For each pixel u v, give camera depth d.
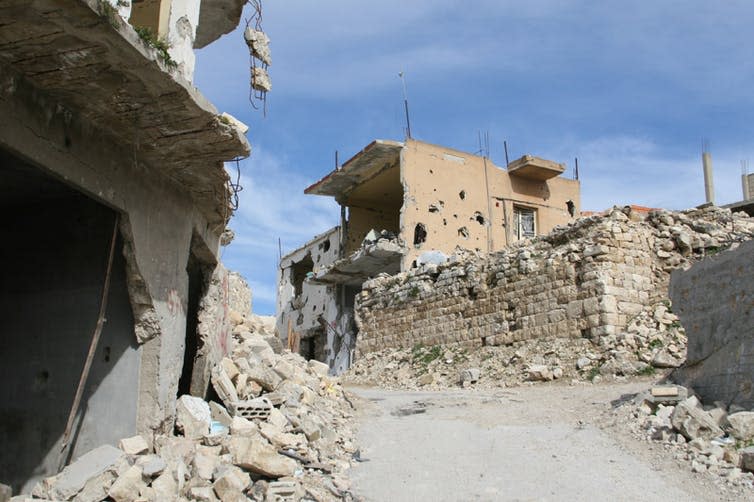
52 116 6.75
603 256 18.08
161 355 8.27
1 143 6.15
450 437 10.84
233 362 10.95
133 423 7.98
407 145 32.38
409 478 8.76
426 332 24.53
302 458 8.74
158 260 8.43
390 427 11.77
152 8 8.70
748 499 7.11
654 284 18.34
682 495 7.48
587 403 12.55
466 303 22.89
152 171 8.40
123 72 6.36
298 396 11.19
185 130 7.48
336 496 8.01
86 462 7.07
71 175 6.98
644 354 16.06
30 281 8.63
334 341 37.31
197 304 10.44
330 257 40.00
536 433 10.70
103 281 8.36
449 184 33.12
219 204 9.76
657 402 10.36
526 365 18.31
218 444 8.12
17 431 8.18
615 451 9.21
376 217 38.53
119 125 7.37
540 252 20.84
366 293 28.84
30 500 6.53
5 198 8.67
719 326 10.39
